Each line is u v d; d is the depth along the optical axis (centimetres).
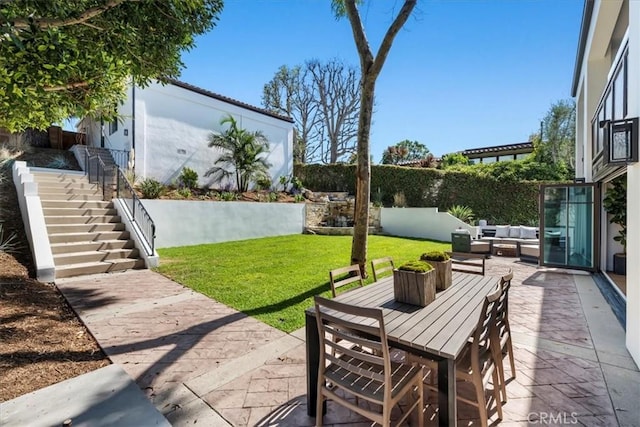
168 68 484
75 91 444
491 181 1596
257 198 1355
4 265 568
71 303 475
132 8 397
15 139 1248
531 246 943
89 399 253
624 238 669
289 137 1684
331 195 1747
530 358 325
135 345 350
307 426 227
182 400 255
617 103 461
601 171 589
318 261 795
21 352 321
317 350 242
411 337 202
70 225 723
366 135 607
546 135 1808
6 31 263
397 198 1689
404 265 275
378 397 198
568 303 514
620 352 337
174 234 998
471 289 310
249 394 264
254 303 488
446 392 191
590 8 719
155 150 1173
